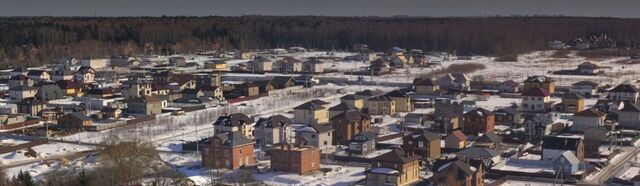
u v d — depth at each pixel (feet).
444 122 502.79
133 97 618.85
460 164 342.03
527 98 596.29
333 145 462.19
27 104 582.35
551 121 495.82
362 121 486.38
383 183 351.87
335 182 362.33
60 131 500.74
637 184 343.67
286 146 393.70
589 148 430.20
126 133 491.31
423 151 419.13
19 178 344.49
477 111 497.87
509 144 461.78
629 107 519.60
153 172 360.28
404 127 514.68
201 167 394.52
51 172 364.58
